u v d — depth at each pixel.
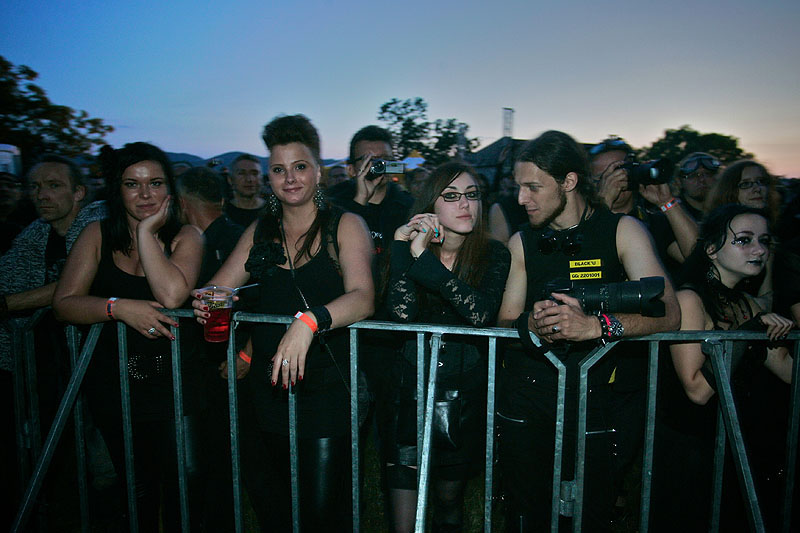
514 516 2.25
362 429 2.39
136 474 2.38
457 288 2.03
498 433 2.25
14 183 3.74
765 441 2.15
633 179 3.04
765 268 2.23
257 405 2.21
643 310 1.76
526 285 2.21
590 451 2.05
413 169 5.11
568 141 2.05
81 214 2.83
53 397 2.95
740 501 2.18
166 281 2.14
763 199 2.97
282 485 2.56
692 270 2.19
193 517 2.36
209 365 2.59
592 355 1.88
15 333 2.46
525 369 2.16
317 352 2.10
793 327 2.04
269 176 2.07
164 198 2.23
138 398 2.26
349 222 2.15
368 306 2.01
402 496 2.19
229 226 3.54
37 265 2.87
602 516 2.09
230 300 1.99
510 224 3.72
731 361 1.93
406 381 2.19
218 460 2.62
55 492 3.49
